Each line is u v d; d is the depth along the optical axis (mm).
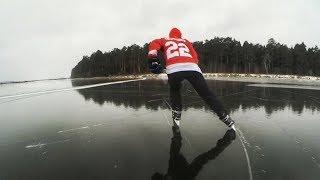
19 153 3035
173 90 4016
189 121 4301
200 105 5531
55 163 2779
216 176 2504
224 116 3799
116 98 6609
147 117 4598
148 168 2664
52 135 3652
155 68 4207
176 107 3979
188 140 3418
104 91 8047
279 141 3365
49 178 2479
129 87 9125
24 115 4859
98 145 3262
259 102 5984
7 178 2479
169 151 3070
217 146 3207
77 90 8492
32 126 4094
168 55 4012
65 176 2516
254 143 3301
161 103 5855
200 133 3691
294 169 2623
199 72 3932
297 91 7938
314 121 4316
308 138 3477
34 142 3383
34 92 8086
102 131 3814
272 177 2479
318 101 6137
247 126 4020
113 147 3197
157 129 3893
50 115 4832
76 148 3172
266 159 2846
